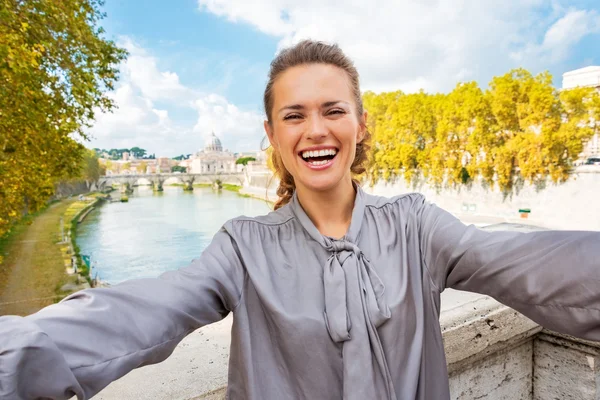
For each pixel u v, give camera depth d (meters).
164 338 0.77
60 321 0.67
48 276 25.70
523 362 1.89
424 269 0.95
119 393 1.20
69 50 10.92
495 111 37.69
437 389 0.94
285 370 0.90
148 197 101.12
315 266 0.95
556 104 35.16
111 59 12.53
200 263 0.92
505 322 1.67
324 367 0.86
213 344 1.50
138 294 0.77
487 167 39.72
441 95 48.03
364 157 1.33
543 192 36.19
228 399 0.97
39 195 14.16
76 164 14.51
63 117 11.59
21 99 9.01
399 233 0.99
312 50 1.01
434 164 45.72
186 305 0.81
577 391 1.77
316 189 0.99
